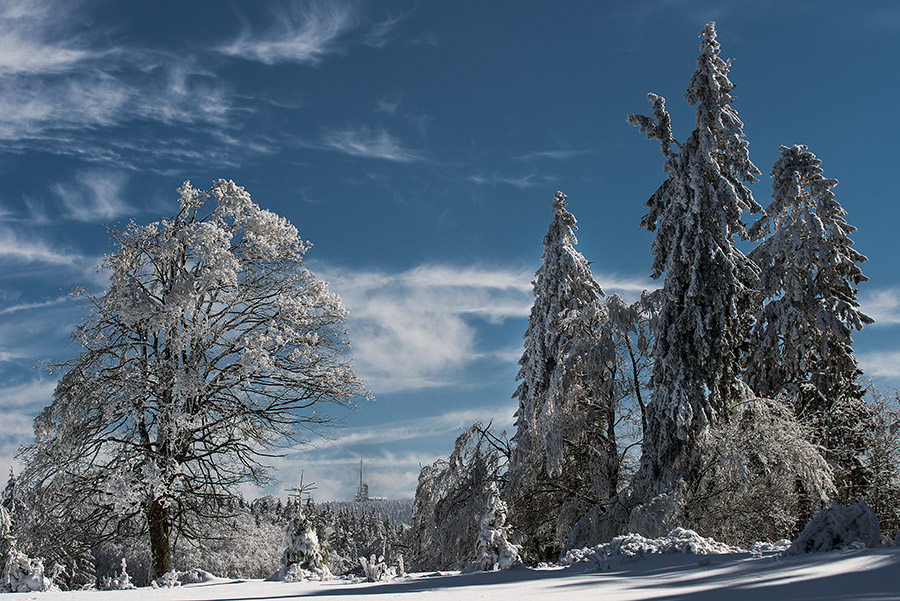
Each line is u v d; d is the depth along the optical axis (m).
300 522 16.00
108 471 20.22
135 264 22.38
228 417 21.45
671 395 21.14
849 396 25.52
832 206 27.48
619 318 23.88
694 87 23.30
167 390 20.92
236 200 23.53
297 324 23.16
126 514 20.17
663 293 22.81
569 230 28.47
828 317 25.97
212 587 12.23
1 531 19.92
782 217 28.64
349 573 18.72
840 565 6.71
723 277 21.92
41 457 20.30
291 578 14.75
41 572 14.30
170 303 20.70
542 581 8.76
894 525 23.56
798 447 20.48
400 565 13.16
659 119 24.23
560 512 23.62
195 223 22.55
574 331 25.11
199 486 21.06
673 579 7.45
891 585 5.43
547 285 28.02
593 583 7.91
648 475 21.22
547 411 23.20
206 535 22.03
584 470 25.03
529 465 24.88
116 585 17.64
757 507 20.64
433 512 26.64
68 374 20.89
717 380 21.58
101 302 21.70
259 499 23.19
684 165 23.42
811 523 8.53
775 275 28.33
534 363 27.59
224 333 22.94
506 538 12.95
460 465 27.09
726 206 22.31
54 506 20.62
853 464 24.41
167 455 20.56
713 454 20.72
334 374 22.97
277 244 24.44
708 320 21.42
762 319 27.78
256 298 23.70
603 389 24.70
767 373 27.31
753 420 21.25
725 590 6.09
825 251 26.59
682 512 19.56
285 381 22.80
